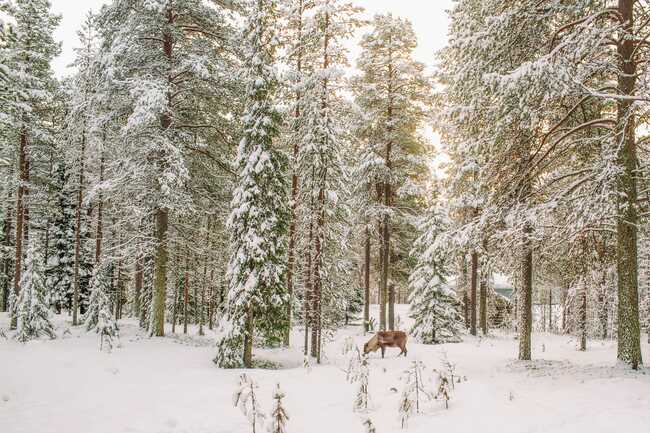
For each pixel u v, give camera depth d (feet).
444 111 57.00
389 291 92.63
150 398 31.12
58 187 107.34
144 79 57.31
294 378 38.70
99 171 78.59
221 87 62.08
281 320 50.83
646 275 72.23
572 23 34.83
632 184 35.83
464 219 78.59
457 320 76.89
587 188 36.01
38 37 75.51
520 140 41.50
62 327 72.74
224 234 68.85
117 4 58.13
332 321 66.59
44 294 61.31
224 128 66.64
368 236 85.71
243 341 48.88
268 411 28.27
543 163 44.65
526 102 33.96
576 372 37.09
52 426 24.99
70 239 108.37
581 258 43.65
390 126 81.61
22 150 75.92
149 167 55.16
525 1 39.68
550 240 41.04
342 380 38.27
